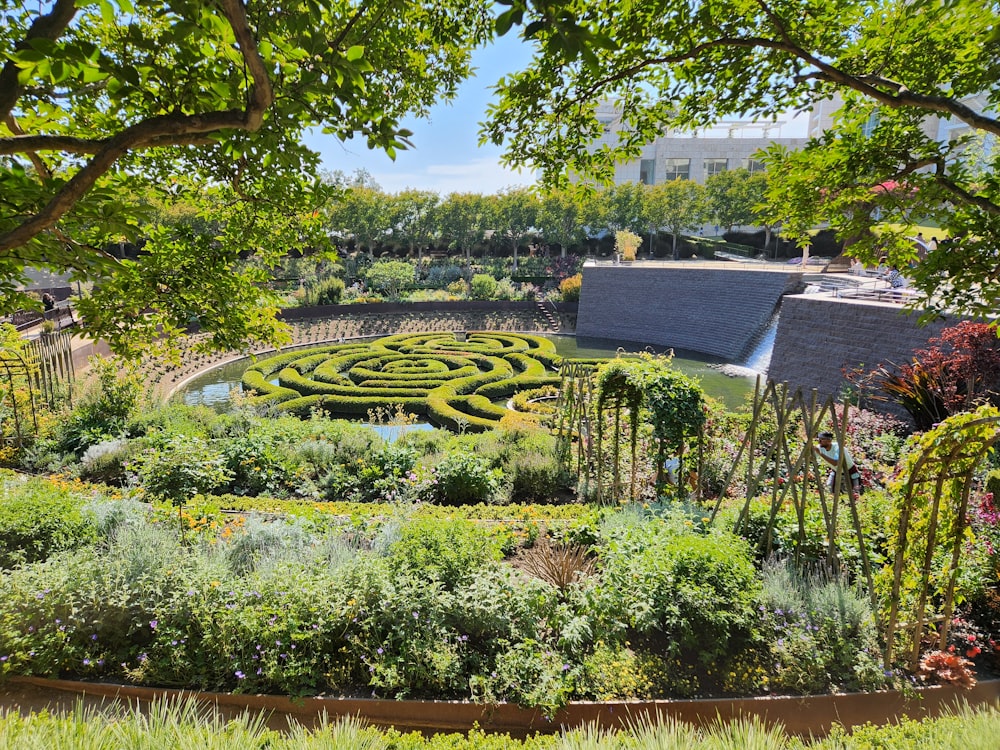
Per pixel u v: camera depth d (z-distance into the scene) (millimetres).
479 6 6129
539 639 5734
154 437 11375
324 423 13797
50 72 3051
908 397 12992
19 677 5438
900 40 5902
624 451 11414
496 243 60094
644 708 5254
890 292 19016
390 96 6316
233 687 5414
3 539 6684
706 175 61125
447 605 5730
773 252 53188
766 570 6848
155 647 5586
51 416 13227
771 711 5336
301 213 6797
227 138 3947
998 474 8180
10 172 3627
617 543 6895
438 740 4594
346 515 8633
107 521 7363
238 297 6809
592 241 60031
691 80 6727
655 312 35688
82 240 5277
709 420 11641
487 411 18641
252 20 3865
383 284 45500
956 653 6105
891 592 6035
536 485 10797
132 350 6527
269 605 5719
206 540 7020
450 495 10352
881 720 5449
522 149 7105
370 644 5605
